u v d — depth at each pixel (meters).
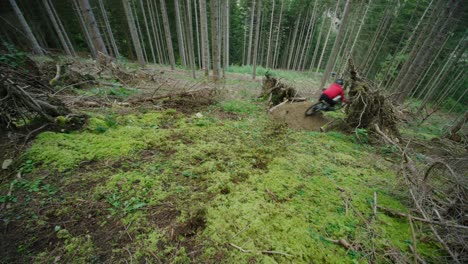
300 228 2.26
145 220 2.16
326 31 32.84
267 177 3.15
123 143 3.48
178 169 3.08
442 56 16.75
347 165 3.84
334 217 2.48
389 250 2.10
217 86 8.85
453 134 6.34
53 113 3.66
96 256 1.76
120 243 1.90
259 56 34.94
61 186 2.46
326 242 2.13
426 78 18.61
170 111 5.20
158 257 1.80
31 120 3.41
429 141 5.78
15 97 3.21
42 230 1.93
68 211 2.16
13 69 4.14
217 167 3.26
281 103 6.92
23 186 2.36
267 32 30.95
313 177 3.28
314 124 5.93
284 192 2.83
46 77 5.32
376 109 5.11
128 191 2.52
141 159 3.21
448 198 2.55
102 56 8.45
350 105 5.46
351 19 18.42
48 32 21.14
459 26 13.79
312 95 10.91
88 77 6.42
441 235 2.24
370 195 2.98
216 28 9.14
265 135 4.72
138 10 25.20
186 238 2.01
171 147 3.67
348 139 5.09
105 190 2.48
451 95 16.98
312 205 2.66
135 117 4.66
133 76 7.92
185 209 2.34
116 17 23.88
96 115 4.28
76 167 2.79
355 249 2.08
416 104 15.44
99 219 2.12
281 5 27.56
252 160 3.57
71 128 3.67
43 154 2.85
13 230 1.90
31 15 18.92
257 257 1.88
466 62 16.03
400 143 4.93
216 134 4.46
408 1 17.19
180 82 9.17
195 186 2.76
